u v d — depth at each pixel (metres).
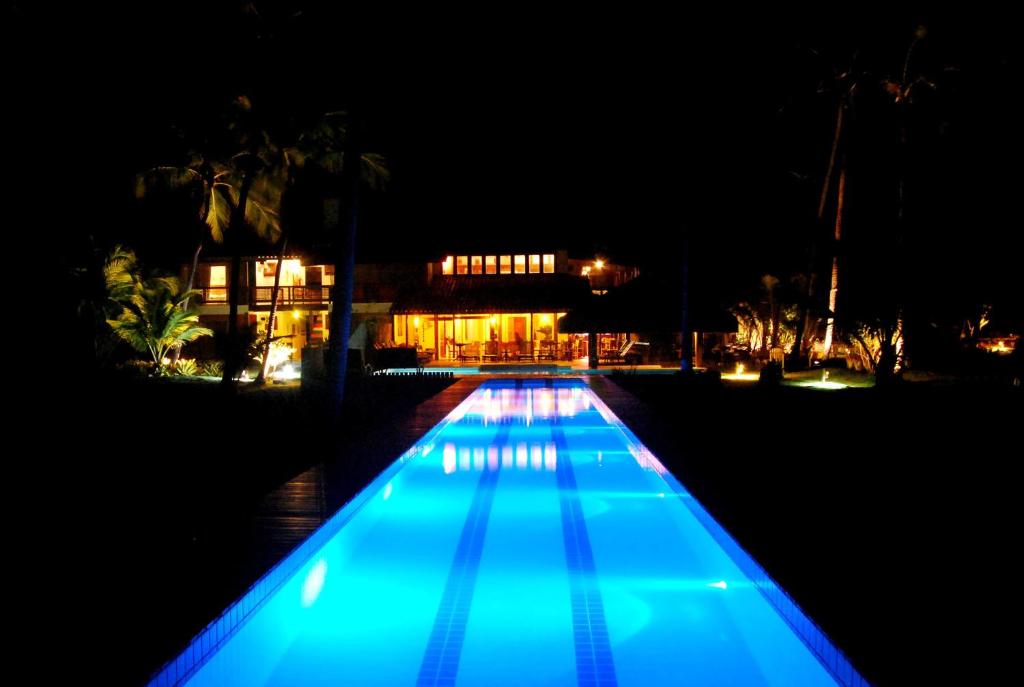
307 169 34.06
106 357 26.89
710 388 21.92
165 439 13.58
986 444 12.33
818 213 32.91
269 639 5.98
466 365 37.62
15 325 21.00
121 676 4.23
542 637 6.07
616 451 14.70
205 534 7.15
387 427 15.18
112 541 6.87
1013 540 6.73
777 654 5.57
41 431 14.23
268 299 41.41
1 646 4.58
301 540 6.90
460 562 7.94
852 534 6.94
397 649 5.93
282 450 12.25
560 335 40.53
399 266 40.72
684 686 5.32
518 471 12.66
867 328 25.11
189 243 41.44
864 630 4.75
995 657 4.37
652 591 7.07
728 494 8.59
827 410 17.44
